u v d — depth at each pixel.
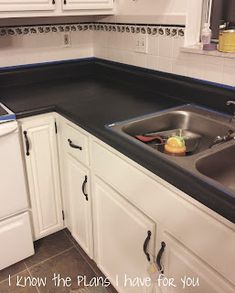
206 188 0.84
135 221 1.19
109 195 1.32
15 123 1.43
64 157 1.65
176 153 1.16
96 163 1.34
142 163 1.02
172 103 1.59
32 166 1.62
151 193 1.05
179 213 0.96
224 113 1.43
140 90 1.85
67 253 1.83
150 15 1.68
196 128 1.45
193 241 0.94
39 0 1.58
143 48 1.79
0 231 1.59
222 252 0.85
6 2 1.50
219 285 0.90
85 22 2.15
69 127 1.49
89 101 1.63
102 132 1.21
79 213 1.67
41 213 1.77
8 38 1.89
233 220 0.76
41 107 1.53
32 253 1.77
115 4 1.89
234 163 1.13
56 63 2.12
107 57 2.12
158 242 1.10
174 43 1.60
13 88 1.91
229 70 1.39
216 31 1.54
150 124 1.40
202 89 1.51
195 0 1.50
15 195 1.57
